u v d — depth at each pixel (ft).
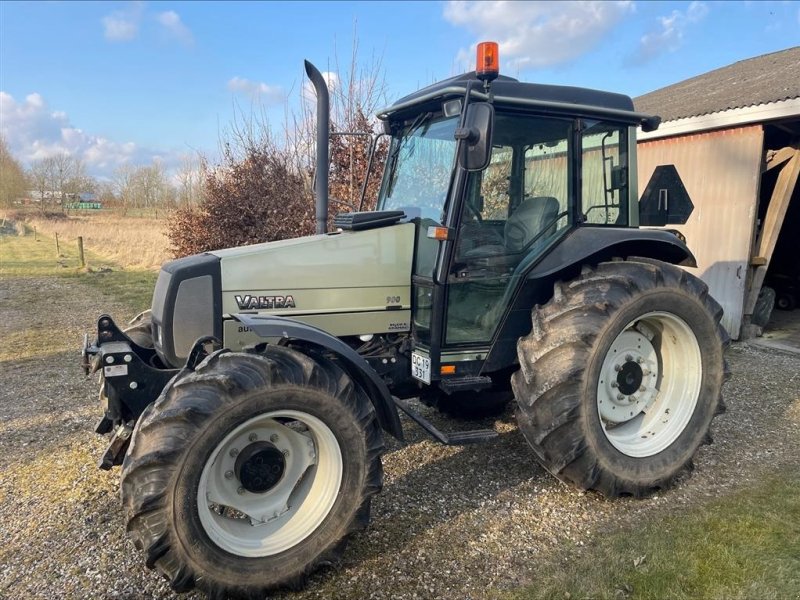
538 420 9.97
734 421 14.35
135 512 7.35
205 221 27.91
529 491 10.94
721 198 23.50
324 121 12.26
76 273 46.85
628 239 10.77
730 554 8.79
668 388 11.53
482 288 10.68
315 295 10.31
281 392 7.97
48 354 21.62
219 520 8.25
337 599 8.07
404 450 12.76
